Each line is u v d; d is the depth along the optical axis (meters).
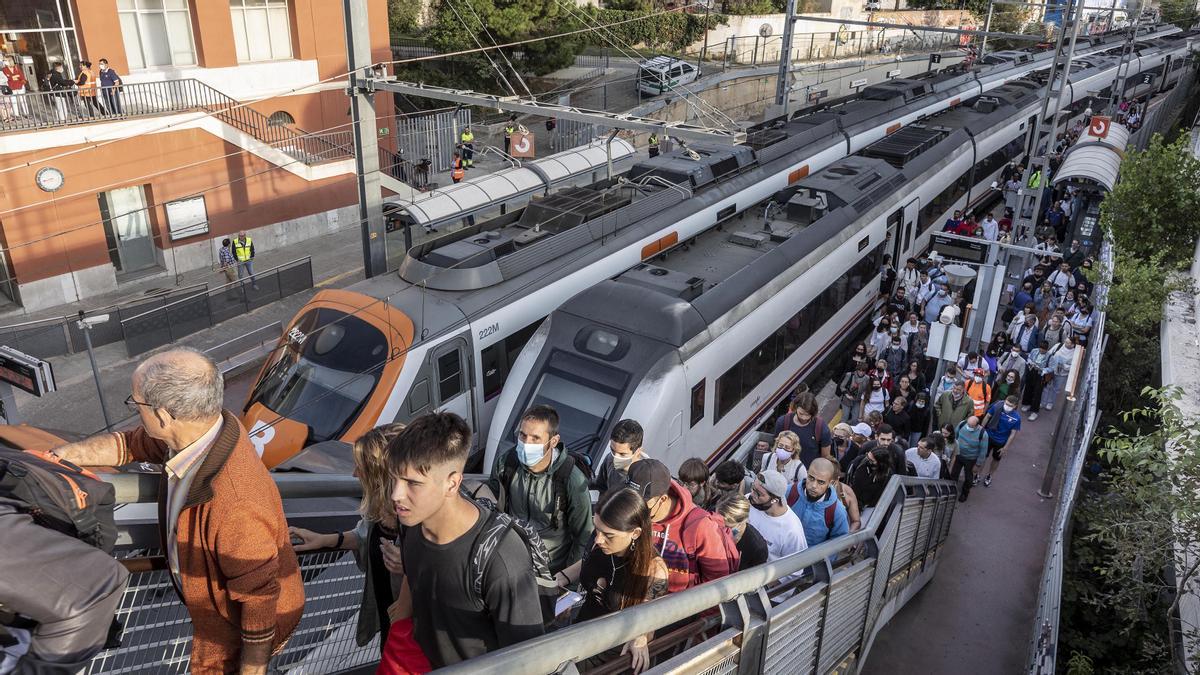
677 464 12.45
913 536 9.81
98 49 21.48
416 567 2.58
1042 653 8.28
